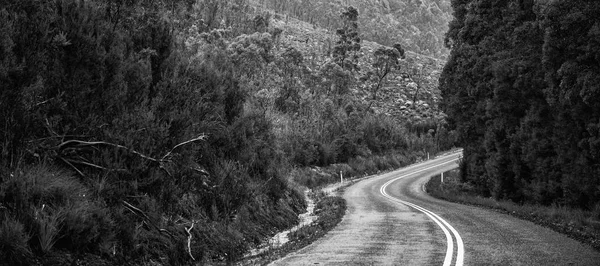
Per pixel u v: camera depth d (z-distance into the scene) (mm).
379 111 88312
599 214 16859
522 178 26031
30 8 9188
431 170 63156
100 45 10508
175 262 9461
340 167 58438
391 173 62312
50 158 8695
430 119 93750
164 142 10711
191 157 11812
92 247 7918
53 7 9992
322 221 18281
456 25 34719
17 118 7969
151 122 10539
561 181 21328
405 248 10930
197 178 12500
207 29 72875
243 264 10250
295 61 78500
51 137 8789
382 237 13086
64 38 9203
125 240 8578
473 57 29609
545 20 16938
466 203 27641
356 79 109188
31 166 8070
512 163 26734
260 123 19656
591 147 16828
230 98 17203
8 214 7004
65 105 9062
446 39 35781
